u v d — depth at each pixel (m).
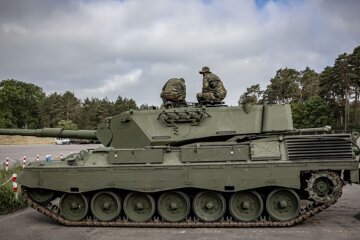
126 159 12.24
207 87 14.09
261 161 11.63
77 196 12.62
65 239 10.94
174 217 12.20
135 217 12.34
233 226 11.69
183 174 11.86
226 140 13.12
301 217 11.38
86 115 102.88
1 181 17.78
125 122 13.81
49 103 106.38
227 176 11.66
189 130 13.10
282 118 13.02
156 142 13.09
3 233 11.71
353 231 11.09
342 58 56.28
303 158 11.48
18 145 68.31
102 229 12.00
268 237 10.57
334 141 11.51
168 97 14.05
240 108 13.33
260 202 11.76
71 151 44.69
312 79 72.69
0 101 99.00
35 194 12.96
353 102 67.50
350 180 11.29
